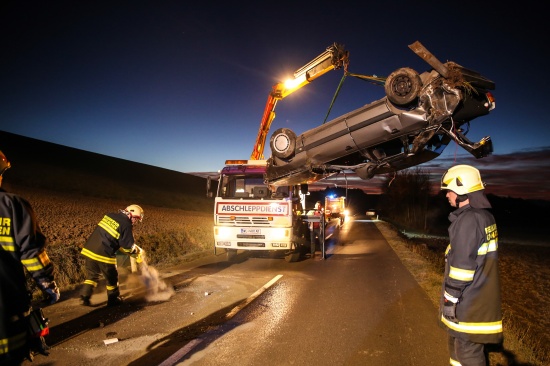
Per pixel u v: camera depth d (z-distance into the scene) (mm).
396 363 4398
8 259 2561
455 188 3279
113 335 5195
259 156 13562
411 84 6656
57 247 9625
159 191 47594
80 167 50219
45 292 2750
